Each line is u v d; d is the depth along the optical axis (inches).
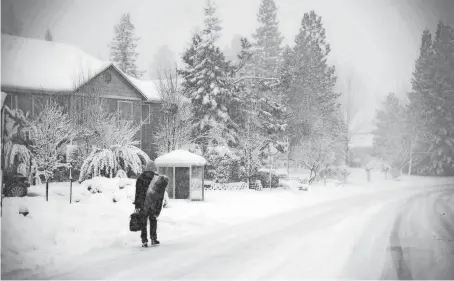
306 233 460.1
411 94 2172.7
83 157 1096.2
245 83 1641.2
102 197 644.1
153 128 1521.9
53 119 1018.7
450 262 328.2
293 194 1016.9
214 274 289.1
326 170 1569.9
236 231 472.7
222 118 1416.1
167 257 338.3
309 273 292.4
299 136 1624.0
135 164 975.6
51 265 307.4
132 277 280.5
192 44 1529.3
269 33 1996.8
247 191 1088.8
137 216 375.6
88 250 358.0
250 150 1245.1
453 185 1403.8
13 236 356.2
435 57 2103.8
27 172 983.6
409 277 285.0
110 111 1424.7
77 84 1273.4
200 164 840.9
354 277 283.3
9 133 936.3
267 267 308.7
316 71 1921.8
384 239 426.3
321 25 1999.3
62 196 769.6
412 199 903.1
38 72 1322.6
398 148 2255.2
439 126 2078.0
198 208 701.3
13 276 277.9
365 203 822.5
